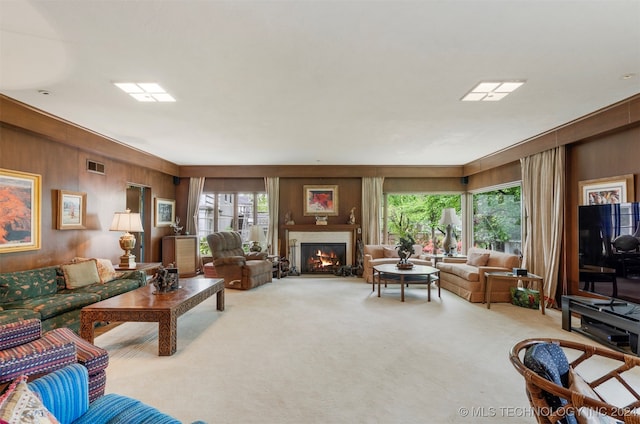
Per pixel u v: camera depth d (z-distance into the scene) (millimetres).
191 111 3641
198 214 7340
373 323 3799
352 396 2225
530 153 4938
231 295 5262
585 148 4133
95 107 3512
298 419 1974
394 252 6688
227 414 2020
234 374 2535
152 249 6441
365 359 2809
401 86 2973
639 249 2896
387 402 2154
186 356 2873
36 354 1570
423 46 2281
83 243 4613
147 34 2117
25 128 3496
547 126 4277
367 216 7312
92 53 2357
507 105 3479
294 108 3557
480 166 6492
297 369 2621
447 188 7422
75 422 1440
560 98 3277
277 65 2562
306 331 3520
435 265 6273
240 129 4383
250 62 2510
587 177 4102
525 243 5160
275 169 7270
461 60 2486
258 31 2092
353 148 5574
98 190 4918
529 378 1294
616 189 3676
